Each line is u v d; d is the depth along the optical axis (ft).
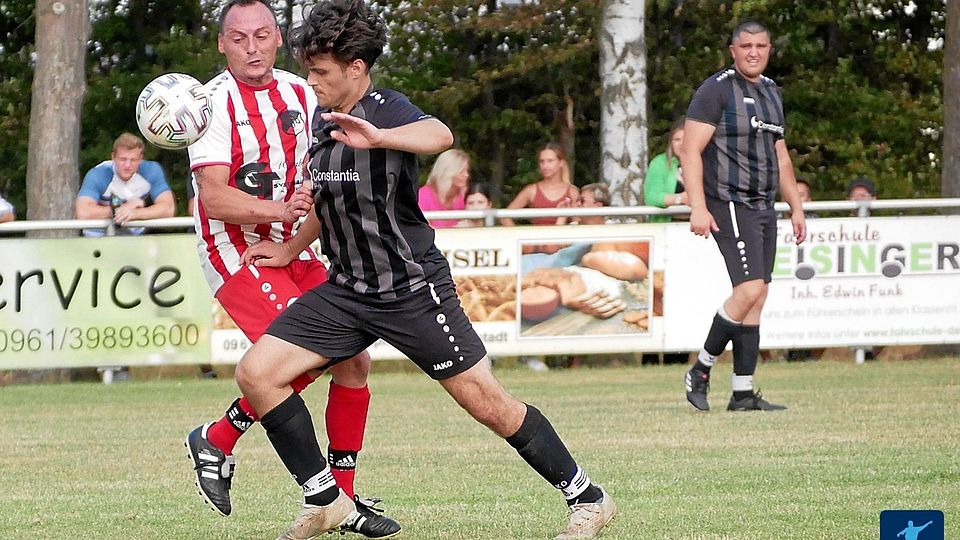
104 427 61.57
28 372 82.74
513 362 85.61
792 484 41.70
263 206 36.99
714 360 62.49
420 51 189.26
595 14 157.99
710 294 83.05
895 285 83.92
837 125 189.16
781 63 192.65
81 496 42.60
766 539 33.12
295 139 38.83
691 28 186.91
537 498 40.81
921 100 188.75
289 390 32.60
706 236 60.95
